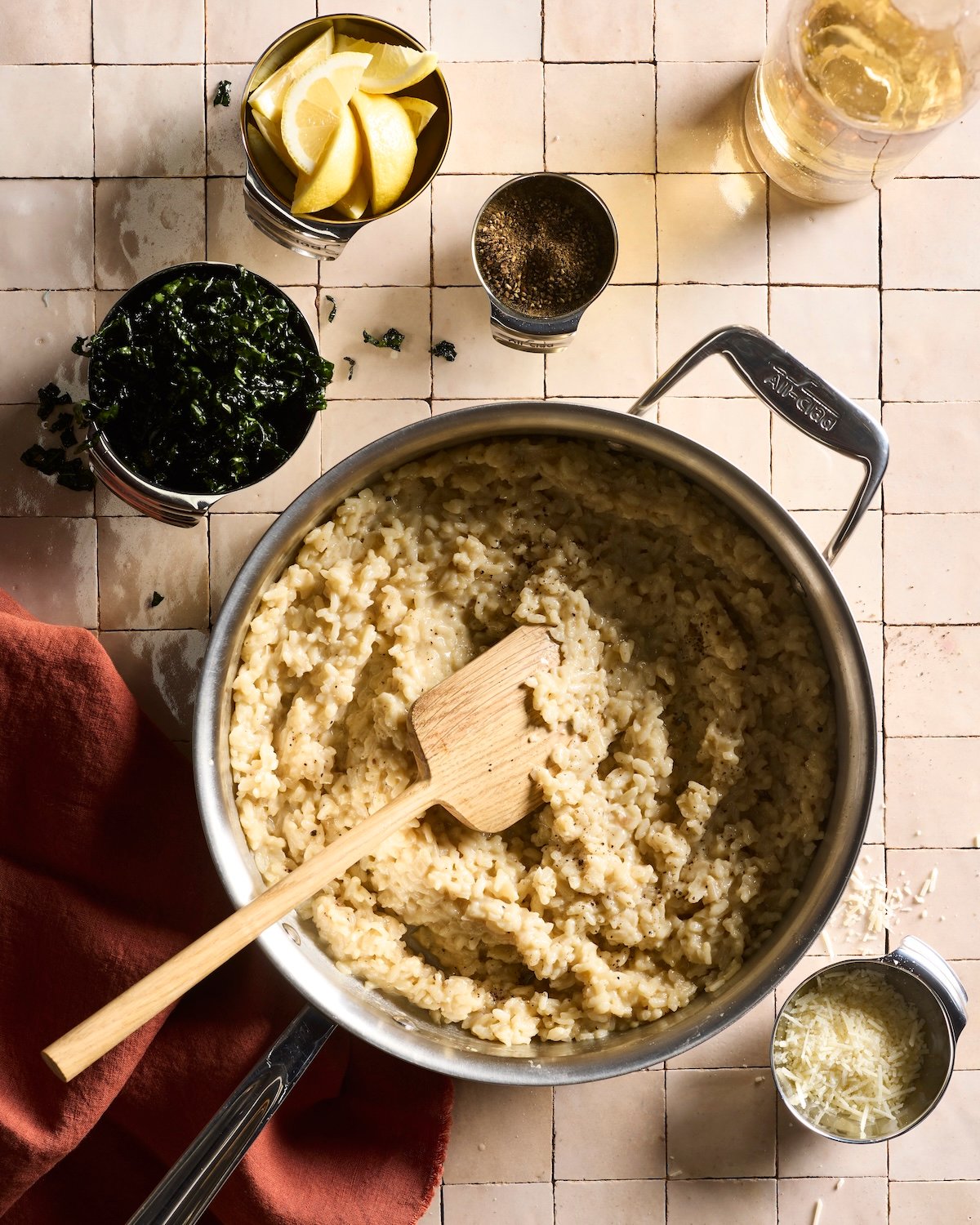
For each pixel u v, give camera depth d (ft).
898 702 2.63
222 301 2.44
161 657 2.58
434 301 2.59
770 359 2.35
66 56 2.57
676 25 2.59
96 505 2.58
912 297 2.62
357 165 2.42
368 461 2.31
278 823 2.45
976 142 2.61
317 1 2.58
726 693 2.47
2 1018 2.48
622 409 2.60
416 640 2.46
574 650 2.48
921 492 2.62
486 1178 2.62
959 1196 2.63
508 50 2.59
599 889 2.45
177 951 2.47
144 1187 2.58
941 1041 2.50
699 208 2.60
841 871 2.37
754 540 2.42
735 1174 2.63
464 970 2.48
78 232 2.58
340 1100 2.58
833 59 2.35
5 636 2.45
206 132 2.58
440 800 2.39
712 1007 2.39
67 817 2.48
